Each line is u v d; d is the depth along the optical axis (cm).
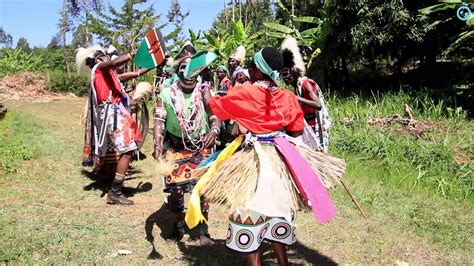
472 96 1084
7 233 452
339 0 1386
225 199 339
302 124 361
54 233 460
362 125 892
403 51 1619
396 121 913
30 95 1922
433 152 707
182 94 421
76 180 657
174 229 459
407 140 766
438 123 905
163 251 438
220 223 509
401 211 543
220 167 347
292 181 337
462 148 754
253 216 336
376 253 437
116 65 562
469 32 1096
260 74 344
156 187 651
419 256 433
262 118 341
